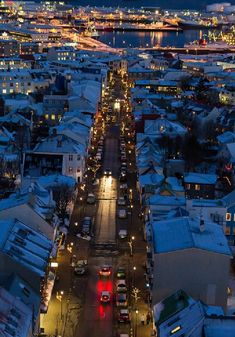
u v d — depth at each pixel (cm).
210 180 13838
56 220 10938
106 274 10062
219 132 19800
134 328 8531
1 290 7462
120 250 11162
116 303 9138
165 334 7275
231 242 11419
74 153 14875
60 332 8369
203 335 6819
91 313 8925
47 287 9206
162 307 8025
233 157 15762
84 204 13650
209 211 11300
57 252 10688
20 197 10706
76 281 9900
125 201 13825
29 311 7556
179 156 16762
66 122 18738
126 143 19700
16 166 15062
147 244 10644
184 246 8544
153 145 16350
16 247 8869
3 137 17250
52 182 13088
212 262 8538
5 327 6825
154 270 8625
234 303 9081
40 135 19300
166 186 12175
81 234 11812
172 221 9481
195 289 8625
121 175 15612
